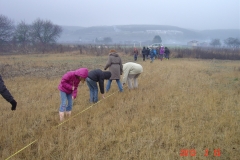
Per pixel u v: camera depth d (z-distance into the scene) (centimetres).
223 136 499
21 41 4959
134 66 873
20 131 527
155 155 430
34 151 450
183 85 1043
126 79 870
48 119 625
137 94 846
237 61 2955
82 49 4019
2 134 504
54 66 1847
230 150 439
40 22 5297
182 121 587
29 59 2558
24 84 1080
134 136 501
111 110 675
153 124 573
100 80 731
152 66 1809
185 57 3481
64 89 588
